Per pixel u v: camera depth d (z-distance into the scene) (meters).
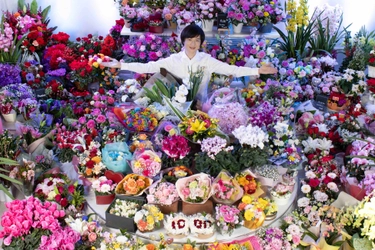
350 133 3.73
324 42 5.04
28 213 2.69
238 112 3.39
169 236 2.88
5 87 3.99
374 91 4.33
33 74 4.51
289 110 3.82
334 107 4.33
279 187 3.11
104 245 2.77
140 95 3.93
